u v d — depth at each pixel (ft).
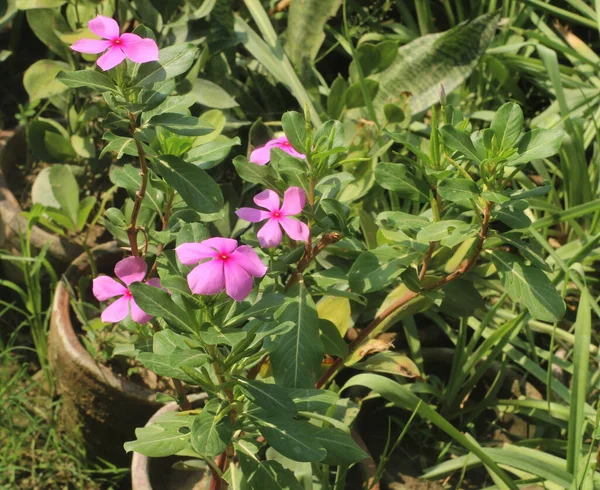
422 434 2.24
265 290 1.60
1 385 2.63
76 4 2.72
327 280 1.70
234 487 1.49
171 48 1.46
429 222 1.66
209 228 2.46
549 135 1.45
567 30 3.45
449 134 1.47
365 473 1.94
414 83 2.90
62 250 2.68
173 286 1.28
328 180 1.67
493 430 2.29
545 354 2.41
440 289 1.89
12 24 3.52
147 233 1.78
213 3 2.74
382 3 3.51
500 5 3.45
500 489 1.89
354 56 2.63
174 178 1.52
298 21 2.97
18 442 2.53
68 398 2.34
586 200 2.76
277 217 1.53
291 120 1.60
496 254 1.60
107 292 1.59
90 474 2.47
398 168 1.66
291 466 1.86
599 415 1.93
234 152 2.85
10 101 3.53
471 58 2.86
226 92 2.75
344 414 1.98
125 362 2.27
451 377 2.26
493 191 1.47
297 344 1.61
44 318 2.87
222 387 1.36
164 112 1.57
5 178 2.89
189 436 1.44
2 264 2.99
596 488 1.94
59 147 2.79
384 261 1.67
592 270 2.66
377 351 1.88
